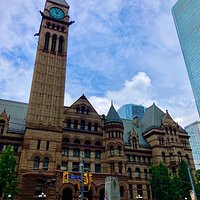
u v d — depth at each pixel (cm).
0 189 4400
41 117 6116
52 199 5131
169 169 7069
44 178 5384
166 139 7606
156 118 8219
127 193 5909
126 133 7862
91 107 7194
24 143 5634
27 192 5122
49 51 7156
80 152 6372
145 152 7425
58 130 6112
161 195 5869
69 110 6869
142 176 6994
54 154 5766
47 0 8050
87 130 6788
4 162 4547
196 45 15362
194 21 15825
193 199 4188
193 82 15312
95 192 5578
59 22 7812
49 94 6531
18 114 6762
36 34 7925
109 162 6316
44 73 6762
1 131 5922
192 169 7444
